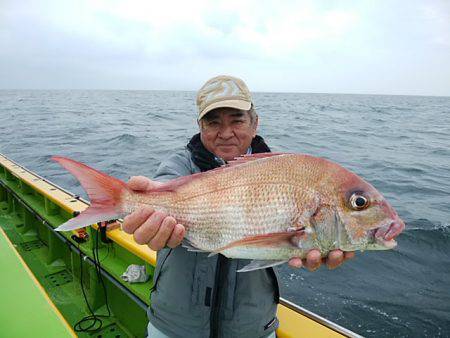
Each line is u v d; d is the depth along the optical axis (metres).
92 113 16.75
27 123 11.62
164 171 0.92
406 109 26.86
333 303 2.07
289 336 0.91
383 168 5.32
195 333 0.83
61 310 1.66
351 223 0.75
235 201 0.79
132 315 1.52
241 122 0.90
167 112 17.72
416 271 2.39
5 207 2.91
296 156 0.79
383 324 1.91
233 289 0.81
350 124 12.76
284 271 2.38
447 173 5.16
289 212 0.76
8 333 0.69
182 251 0.85
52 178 4.83
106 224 1.63
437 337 1.82
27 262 2.09
